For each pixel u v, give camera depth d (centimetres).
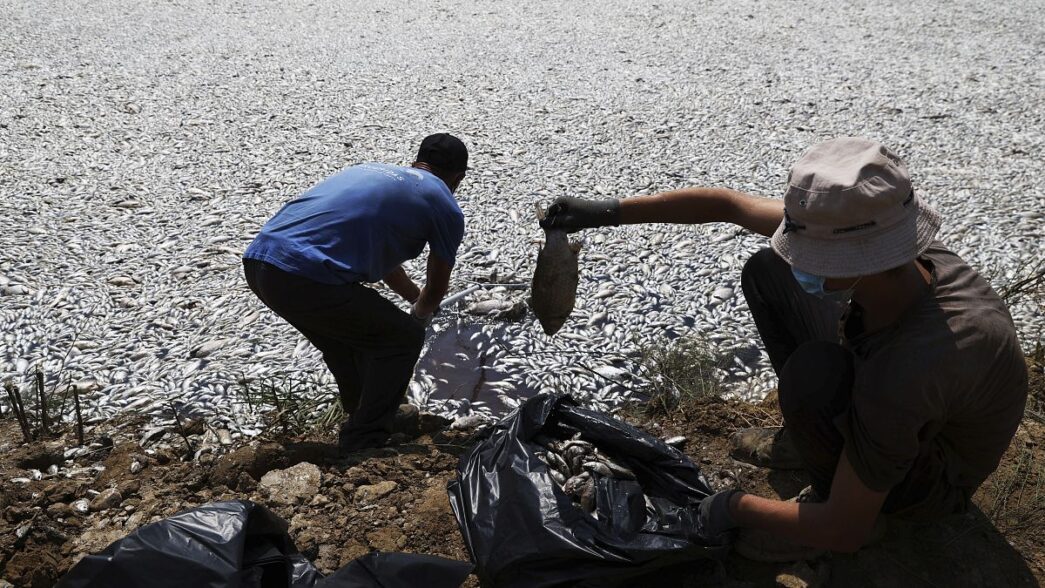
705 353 449
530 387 436
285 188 670
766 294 314
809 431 249
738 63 991
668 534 274
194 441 381
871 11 1230
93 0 1251
